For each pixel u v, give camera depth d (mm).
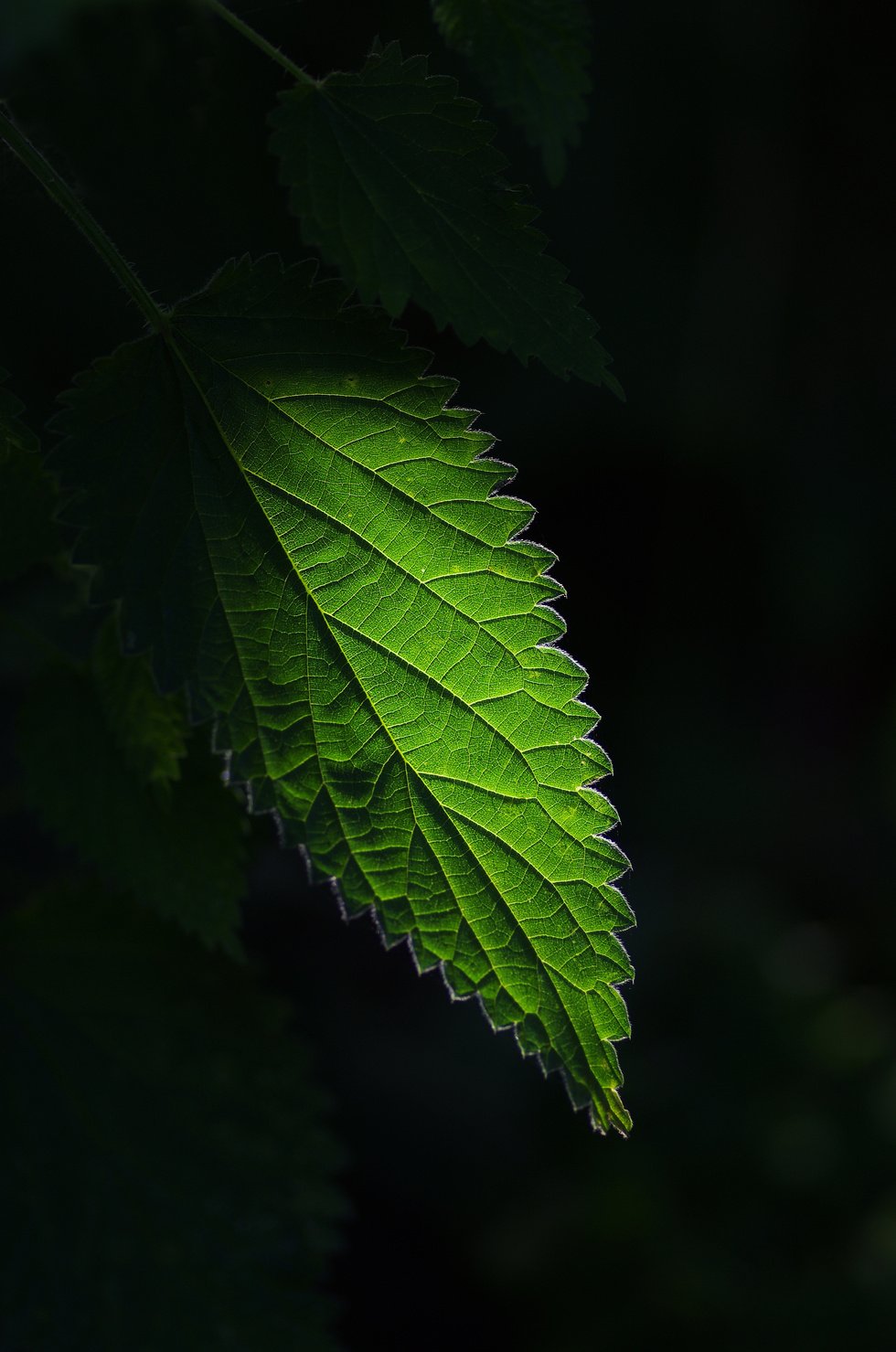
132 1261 655
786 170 3650
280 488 578
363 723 580
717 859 3375
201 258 682
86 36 664
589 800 578
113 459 575
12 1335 646
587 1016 579
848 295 3898
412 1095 2080
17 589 674
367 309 579
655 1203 1752
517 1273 1745
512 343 585
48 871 1111
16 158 616
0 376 573
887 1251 1644
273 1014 673
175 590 576
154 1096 665
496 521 578
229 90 677
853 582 3904
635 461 3795
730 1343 1563
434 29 1048
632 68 3398
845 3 3529
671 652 3924
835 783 3709
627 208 3510
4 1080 661
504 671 579
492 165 592
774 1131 1821
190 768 625
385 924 580
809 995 2047
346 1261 1907
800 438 3932
